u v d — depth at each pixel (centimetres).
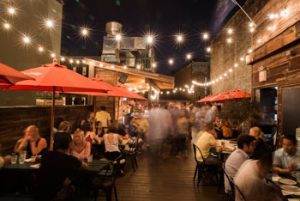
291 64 648
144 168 799
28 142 547
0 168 437
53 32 1250
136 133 1052
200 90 2969
